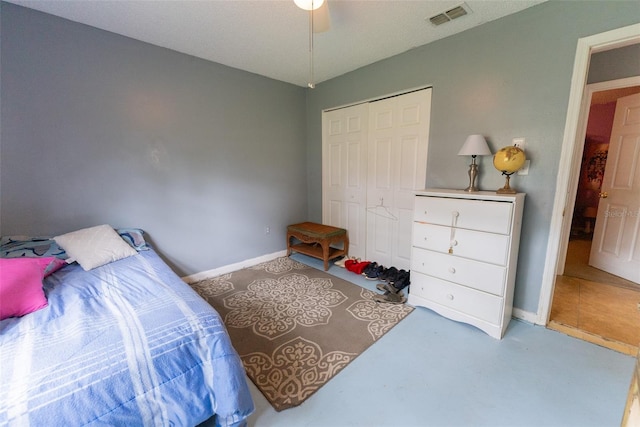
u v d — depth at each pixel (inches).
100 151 86.5
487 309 73.5
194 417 40.6
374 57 104.3
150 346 40.1
